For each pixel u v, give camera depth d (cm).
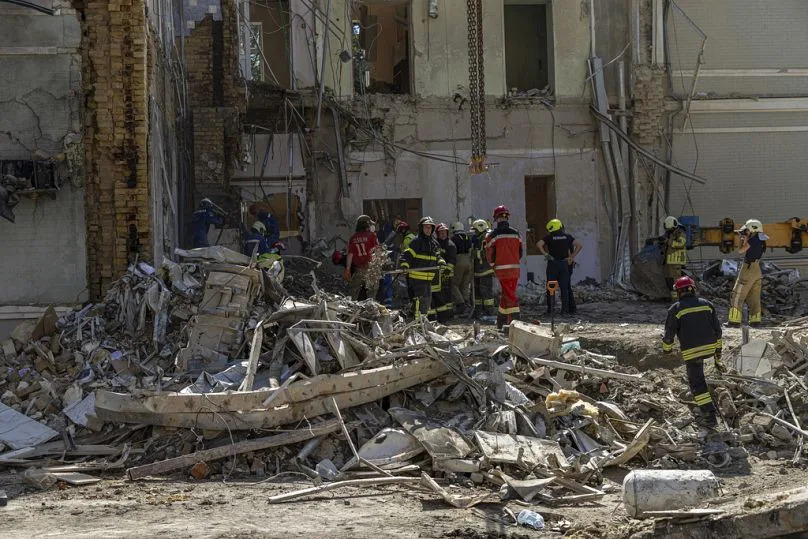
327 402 984
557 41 2475
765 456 1043
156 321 1196
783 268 2500
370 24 2920
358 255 1639
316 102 2378
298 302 1158
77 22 1412
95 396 1036
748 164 2531
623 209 2444
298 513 784
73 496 846
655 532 702
